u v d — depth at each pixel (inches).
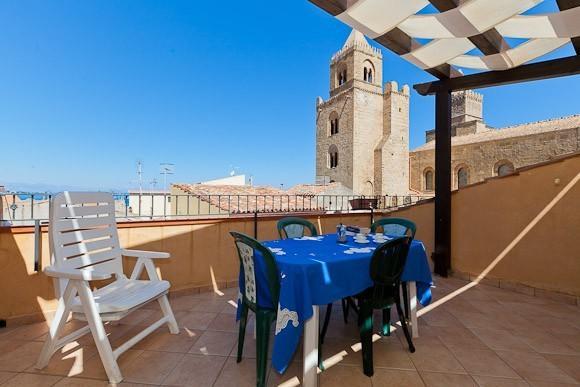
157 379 67.9
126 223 116.2
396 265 77.0
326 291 66.9
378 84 946.1
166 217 134.0
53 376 68.4
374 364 75.6
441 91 159.5
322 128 1028.5
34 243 98.7
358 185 893.8
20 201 107.7
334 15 95.1
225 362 76.0
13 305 95.3
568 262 123.0
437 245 164.1
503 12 89.2
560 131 592.4
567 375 70.7
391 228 125.7
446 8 88.0
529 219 134.7
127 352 80.3
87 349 82.0
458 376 70.3
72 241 82.8
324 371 72.6
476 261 153.3
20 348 81.4
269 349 82.4
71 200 84.0
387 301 77.6
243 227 147.2
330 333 94.5
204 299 124.9
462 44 116.4
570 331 95.5
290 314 63.6
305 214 165.6
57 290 75.3
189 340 87.9
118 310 70.0
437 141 163.2
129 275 117.7
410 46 120.0
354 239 103.2
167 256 93.0
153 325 84.7
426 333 93.9
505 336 91.8
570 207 123.1
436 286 145.3
